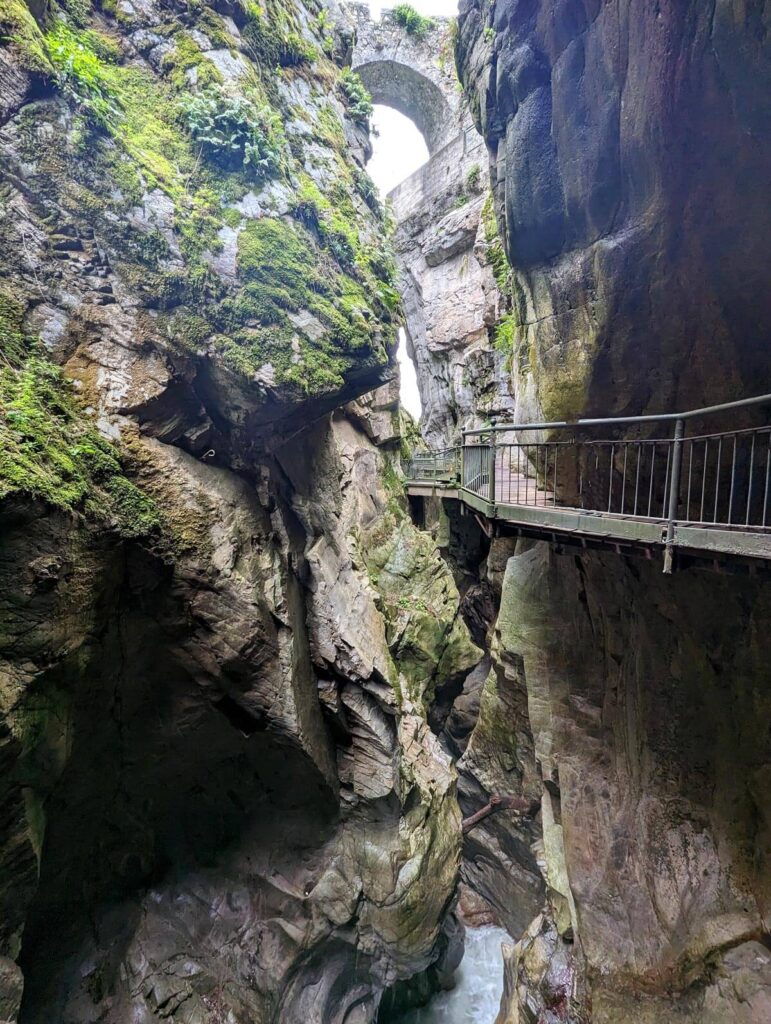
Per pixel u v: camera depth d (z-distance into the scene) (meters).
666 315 5.87
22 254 4.96
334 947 8.30
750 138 4.32
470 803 13.95
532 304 8.44
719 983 5.86
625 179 5.75
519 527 7.54
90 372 5.32
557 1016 7.99
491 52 8.10
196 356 5.71
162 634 6.14
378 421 13.73
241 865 8.24
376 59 21.36
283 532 7.29
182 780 7.58
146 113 5.91
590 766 8.99
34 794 4.93
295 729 6.88
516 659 10.95
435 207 21.86
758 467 5.67
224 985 7.28
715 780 6.83
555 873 9.01
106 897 7.14
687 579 7.00
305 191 6.99
